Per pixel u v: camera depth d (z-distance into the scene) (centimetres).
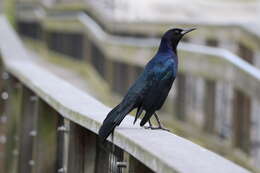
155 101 622
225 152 1292
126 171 543
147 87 621
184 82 1552
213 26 1686
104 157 634
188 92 1528
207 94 1397
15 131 1120
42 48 3603
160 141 511
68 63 3028
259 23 1480
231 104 1286
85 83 2577
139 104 612
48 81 906
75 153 695
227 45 1619
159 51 674
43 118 855
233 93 1258
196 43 1817
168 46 673
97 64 2516
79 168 693
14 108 1128
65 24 3152
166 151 470
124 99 609
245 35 1446
